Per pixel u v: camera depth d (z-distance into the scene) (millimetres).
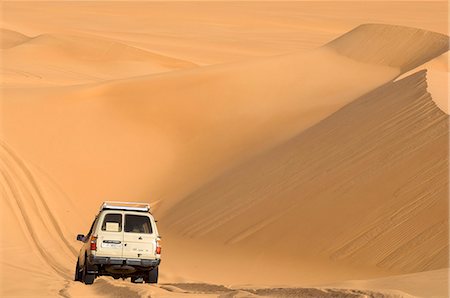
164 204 93562
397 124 83000
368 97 100188
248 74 122812
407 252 64438
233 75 122250
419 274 42281
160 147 107500
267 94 117938
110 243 47094
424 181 71500
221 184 90750
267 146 100000
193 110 114625
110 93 117562
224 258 72000
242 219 78938
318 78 123312
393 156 77250
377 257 65438
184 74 122438
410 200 70062
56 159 102625
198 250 75500
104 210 47938
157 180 100375
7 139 104375
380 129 83688
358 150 81938
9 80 168375
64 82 178250
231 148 103812
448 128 77125
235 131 108125
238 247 73812
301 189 79562
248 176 88938
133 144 107875
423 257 63250
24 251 68812
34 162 100375
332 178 78625
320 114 106000
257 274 66750
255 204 80875
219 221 80625
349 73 126375
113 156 105312
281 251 70750
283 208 77500
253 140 104000
